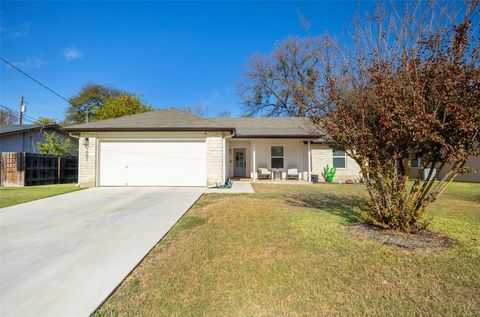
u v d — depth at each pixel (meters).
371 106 4.10
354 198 8.13
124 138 10.73
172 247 3.77
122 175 10.73
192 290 2.58
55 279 2.78
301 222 5.05
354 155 4.41
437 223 4.87
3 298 2.41
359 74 4.27
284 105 26.30
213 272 2.96
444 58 3.59
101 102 32.81
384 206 4.47
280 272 2.95
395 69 3.99
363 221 5.04
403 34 4.14
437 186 4.07
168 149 10.73
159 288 2.62
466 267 3.01
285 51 24.27
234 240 4.04
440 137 3.40
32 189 10.05
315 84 4.68
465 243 3.77
